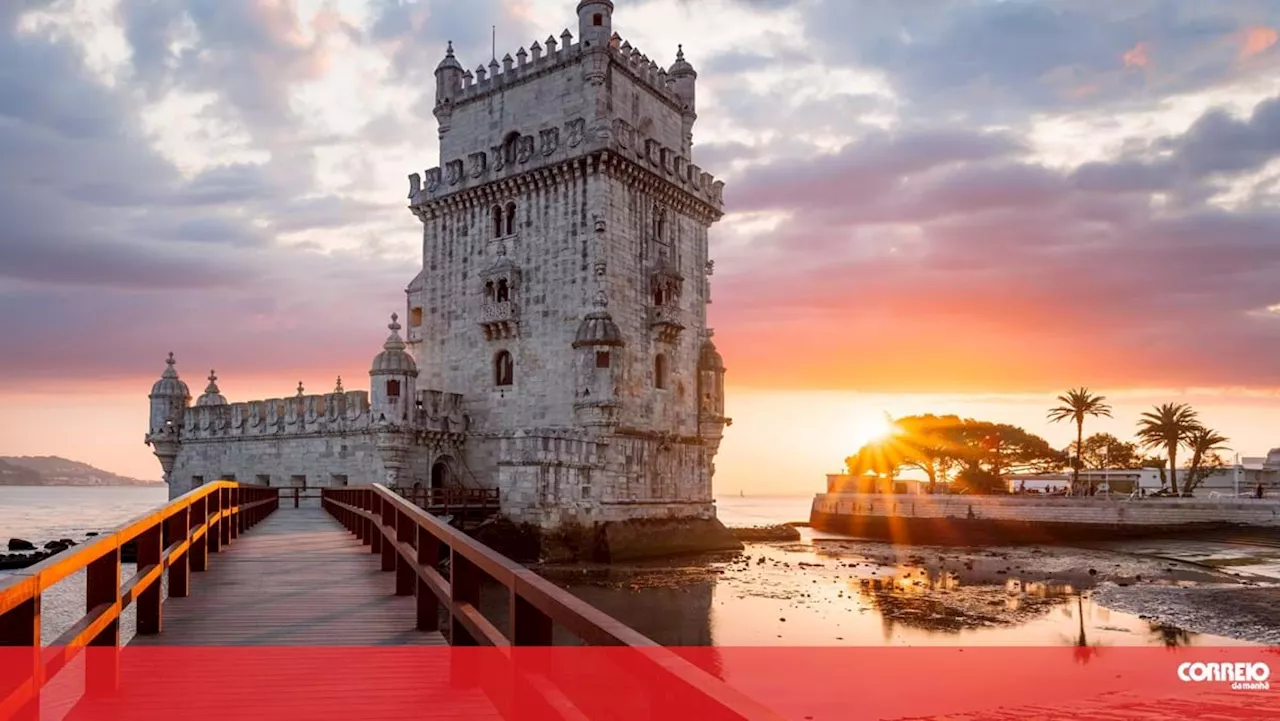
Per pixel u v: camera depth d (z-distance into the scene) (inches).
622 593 1879.9
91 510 7017.7
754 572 2242.9
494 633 363.6
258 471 2844.5
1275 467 4803.2
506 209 2623.0
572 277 2456.9
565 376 2440.9
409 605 657.0
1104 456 5241.1
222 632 561.0
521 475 2284.7
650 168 2568.9
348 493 1396.4
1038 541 3489.2
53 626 1325.0
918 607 1736.0
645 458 2536.9
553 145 2491.4
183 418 3181.6
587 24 2534.5
